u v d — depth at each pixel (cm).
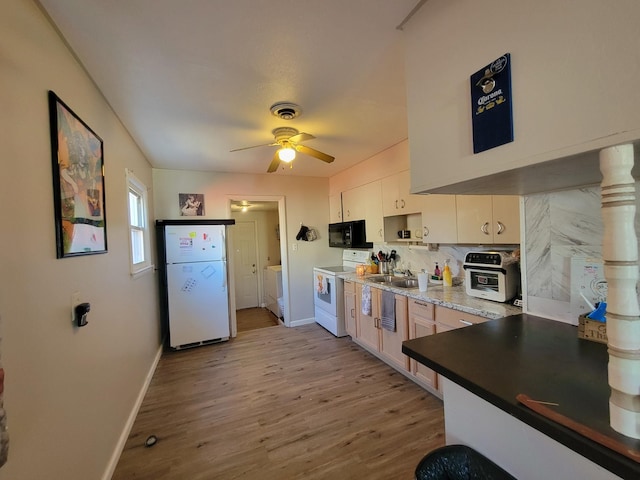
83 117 153
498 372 94
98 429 155
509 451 90
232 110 213
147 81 171
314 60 157
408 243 326
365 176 373
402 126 255
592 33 68
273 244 650
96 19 121
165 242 355
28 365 98
